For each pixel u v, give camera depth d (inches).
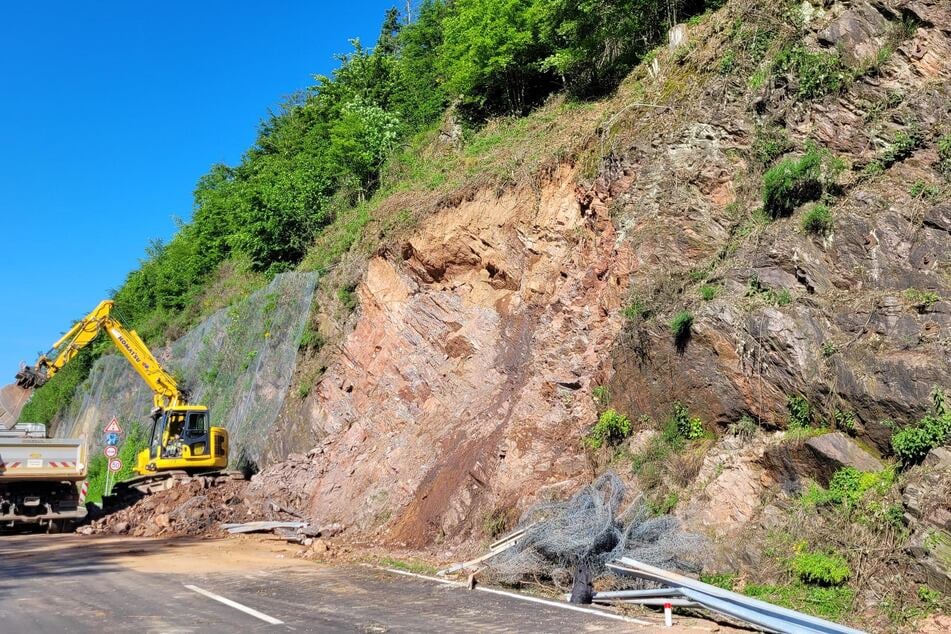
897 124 432.5
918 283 373.7
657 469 430.9
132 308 1726.1
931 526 299.1
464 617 311.0
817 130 465.7
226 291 1291.8
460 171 800.9
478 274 690.2
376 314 778.2
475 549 473.1
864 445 354.3
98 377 1562.5
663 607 322.7
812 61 479.5
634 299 491.5
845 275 400.8
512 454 520.7
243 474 847.7
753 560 345.1
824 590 314.2
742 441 404.2
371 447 689.6
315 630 289.0
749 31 536.4
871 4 472.7
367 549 534.6
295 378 892.0
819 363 378.0
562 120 745.6
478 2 930.1
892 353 356.8
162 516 717.9
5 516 745.0
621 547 360.2
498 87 951.6
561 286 597.6
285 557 525.7
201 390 1155.9
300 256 1148.5
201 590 386.6
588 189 582.2
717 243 480.4
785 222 444.5
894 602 292.7
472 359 649.0
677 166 521.0
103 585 408.2
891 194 409.7
